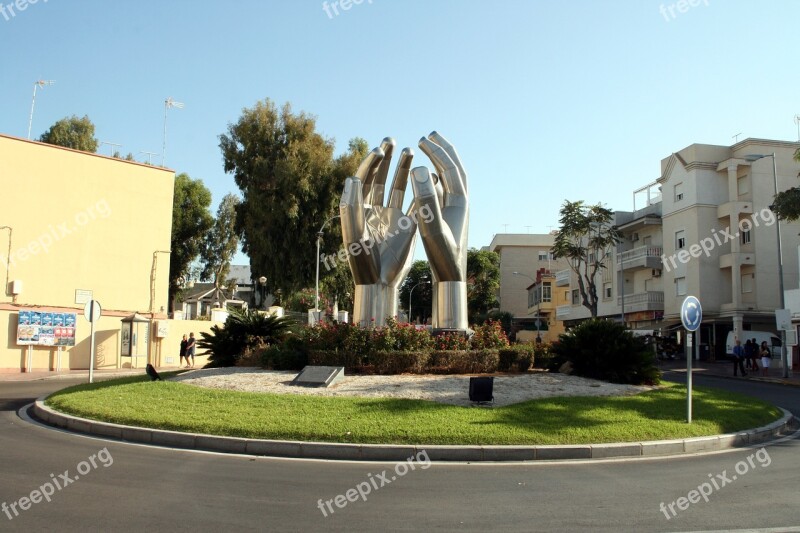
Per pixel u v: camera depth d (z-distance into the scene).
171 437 9.77
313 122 41.00
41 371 26.08
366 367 15.61
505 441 9.45
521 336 59.59
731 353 37.16
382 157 17.91
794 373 29.38
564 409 11.45
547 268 77.62
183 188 51.25
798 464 8.89
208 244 52.72
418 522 5.97
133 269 29.80
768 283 38.19
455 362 15.88
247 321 18.95
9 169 26.19
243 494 6.86
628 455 9.46
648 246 44.44
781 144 39.44
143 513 6.04
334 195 39.44
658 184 45.12
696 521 6.08
